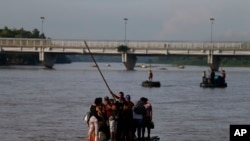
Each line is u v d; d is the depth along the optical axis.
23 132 76.62
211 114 102.44
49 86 188.75
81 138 71.75
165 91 170.00
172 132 77.31
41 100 131.00
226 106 120.62
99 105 61.19
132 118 62.12
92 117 60.84
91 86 190.62
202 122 89.38
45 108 110.69
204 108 114.62
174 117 96.25
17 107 112.56
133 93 158.12
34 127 81.69
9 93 154.00
